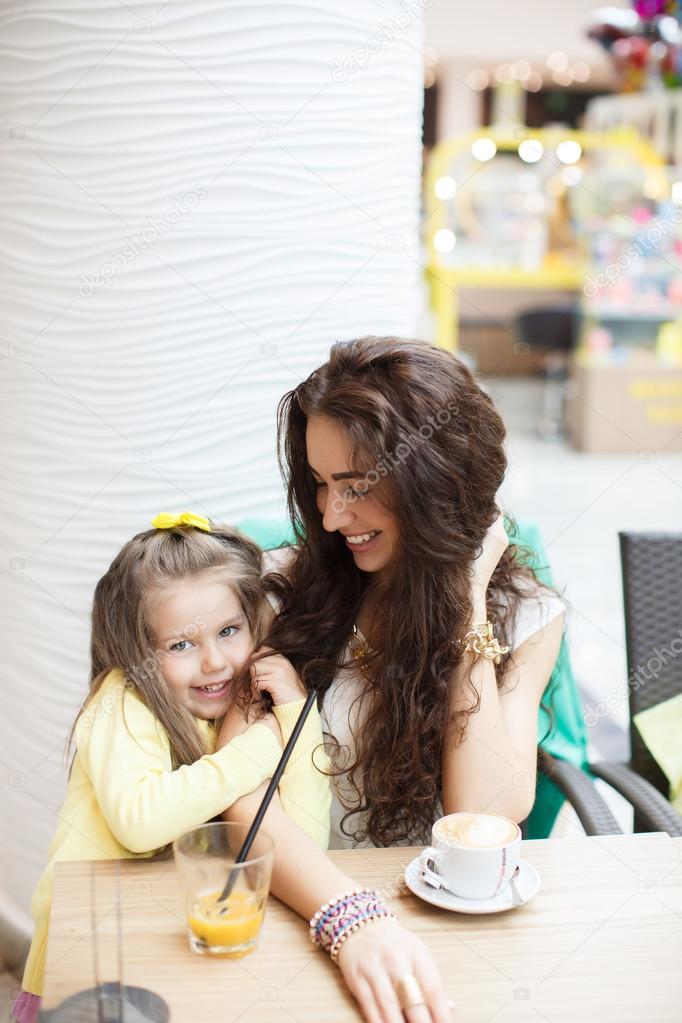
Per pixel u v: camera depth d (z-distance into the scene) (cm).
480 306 927
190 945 101
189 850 102
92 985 94
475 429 136
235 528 146
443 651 136
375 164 182
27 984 124
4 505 182
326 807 133
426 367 132
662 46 493
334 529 135
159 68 167
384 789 138
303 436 142
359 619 148
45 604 184
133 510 182
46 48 167
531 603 152
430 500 131
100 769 122
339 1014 92
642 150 693
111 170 170
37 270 174
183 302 176
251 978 97
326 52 173
